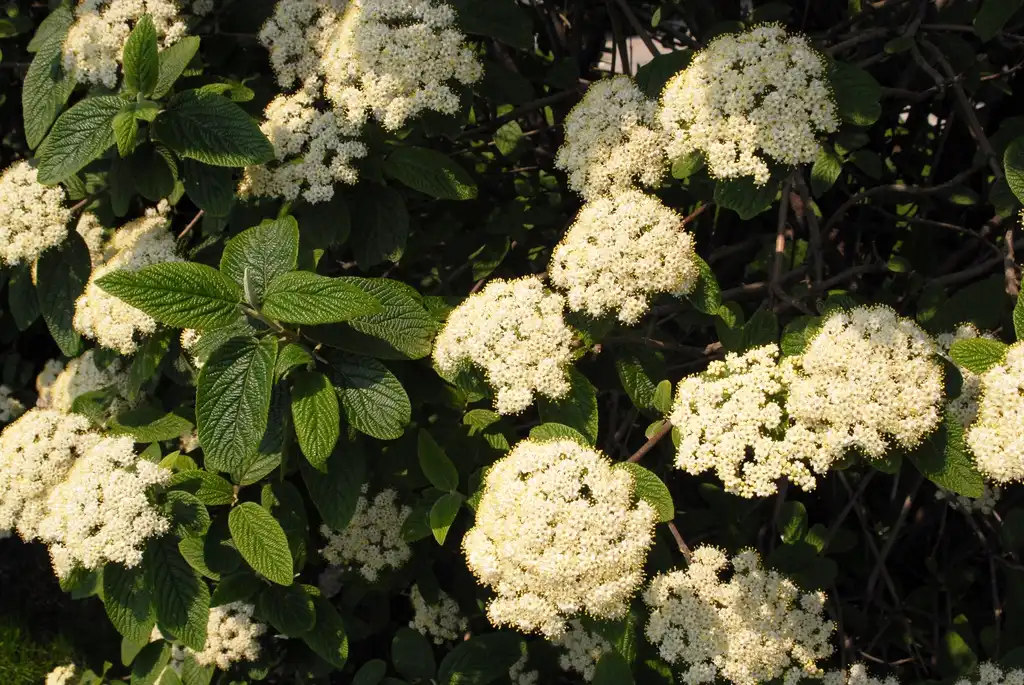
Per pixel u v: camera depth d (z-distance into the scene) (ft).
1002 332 4.32
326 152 4.40
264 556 4.22
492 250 4.70
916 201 4.84
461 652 4.54
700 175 4.41
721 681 4.25
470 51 4.40
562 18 5.09
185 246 4.64
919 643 4.69
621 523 4.05
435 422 4.54
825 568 4.33
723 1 4.88
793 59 4.17
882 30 4.50
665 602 4.23
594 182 4.33
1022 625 4.36
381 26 4.37
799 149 4.15
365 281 4.23
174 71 4.28
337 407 4.11
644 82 4.45
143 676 4.60
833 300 4.27
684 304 4.42
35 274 4.65
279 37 4.49
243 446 4.04
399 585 4.74
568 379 4.18
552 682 4.62
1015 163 4.10
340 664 4.45
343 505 4.27
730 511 4.58
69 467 4.48
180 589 4.27
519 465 4.08
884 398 4.00
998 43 4.83
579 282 4.19
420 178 4.41
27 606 5.63
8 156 5.28
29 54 5.07
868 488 4.88
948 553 4.81
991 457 3.96
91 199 4.66
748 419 4.07
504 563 4.05
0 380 5.53
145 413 4.51
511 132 4.81
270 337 4.09
